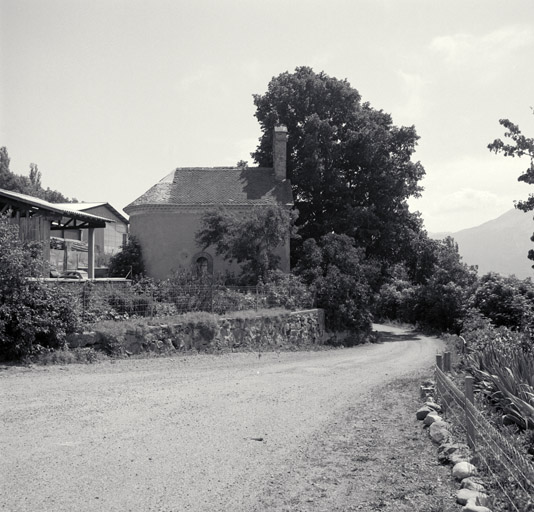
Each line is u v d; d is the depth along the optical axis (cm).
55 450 823
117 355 1822
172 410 1114
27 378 1390
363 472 764
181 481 712
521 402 912
